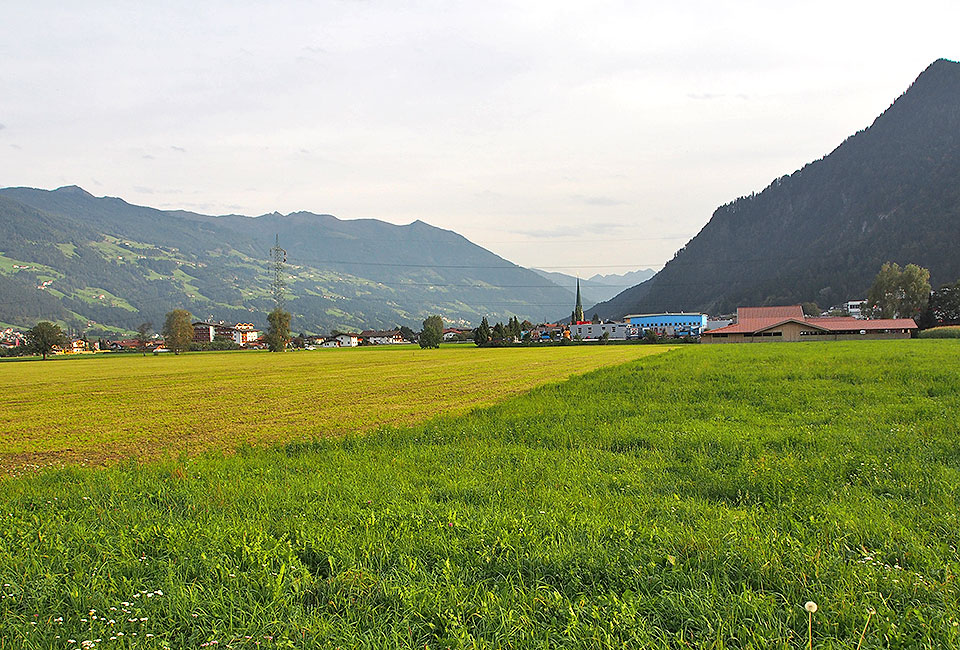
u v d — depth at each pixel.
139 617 5.94
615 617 5.64
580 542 7.57
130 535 8.36
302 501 10.28
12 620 5.93
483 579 6.72
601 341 170.00
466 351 130.88
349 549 7.49
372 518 8.80
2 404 40.16
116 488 11.70
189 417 29.38
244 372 71.44
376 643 5.38
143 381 59.75
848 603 5.77
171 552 7.66
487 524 8.37
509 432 17.95
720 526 8.05
